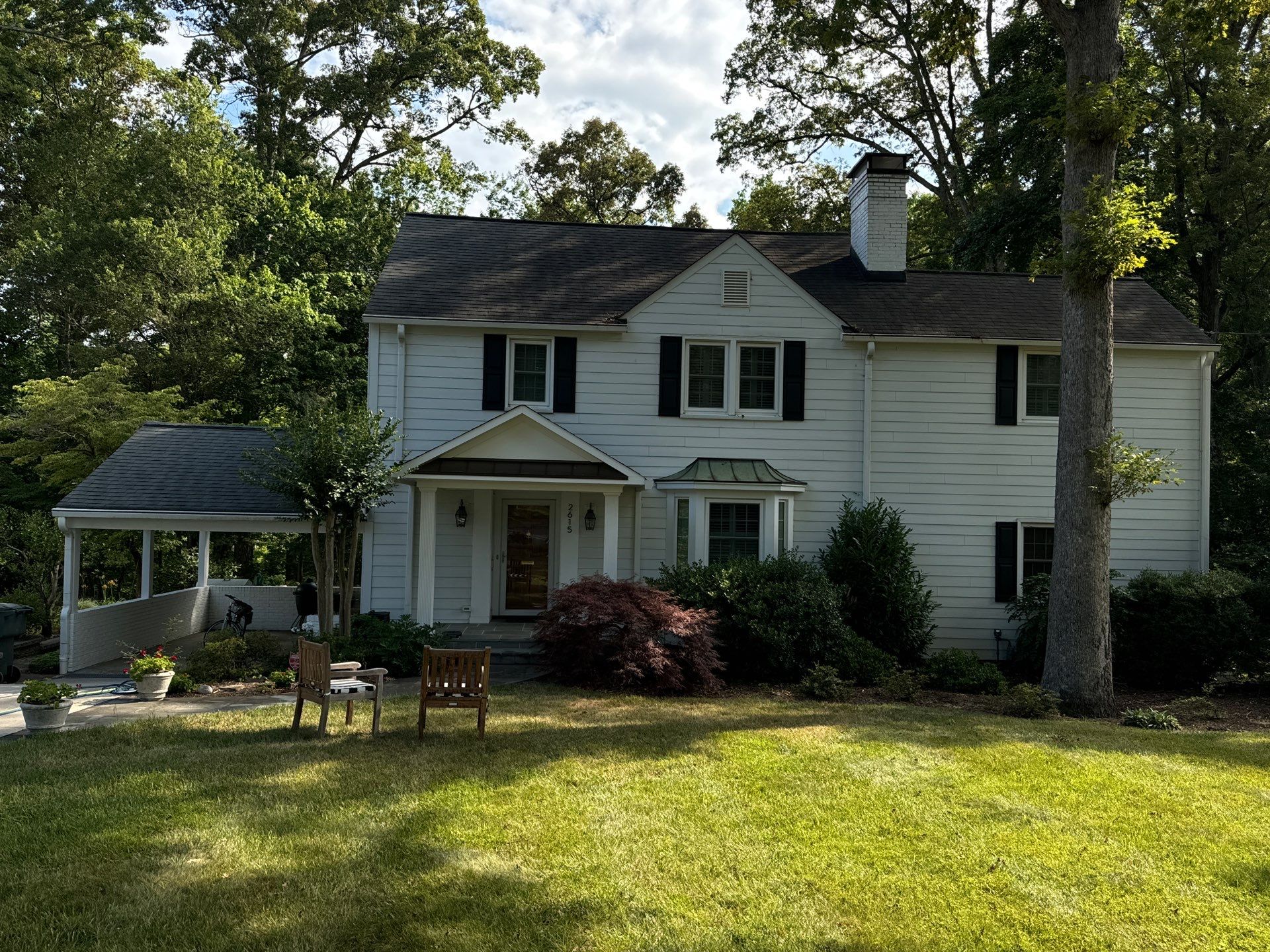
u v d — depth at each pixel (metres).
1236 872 5.75
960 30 15.00
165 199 25.05
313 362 24.44
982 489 15.98
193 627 18.42
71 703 9.29
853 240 18.67
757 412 15.80
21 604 17.38
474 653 8.76
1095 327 12.13
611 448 15.53
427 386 15.30
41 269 24.33
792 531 15.65
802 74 28.48
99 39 26.25
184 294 23.00
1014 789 7.46
